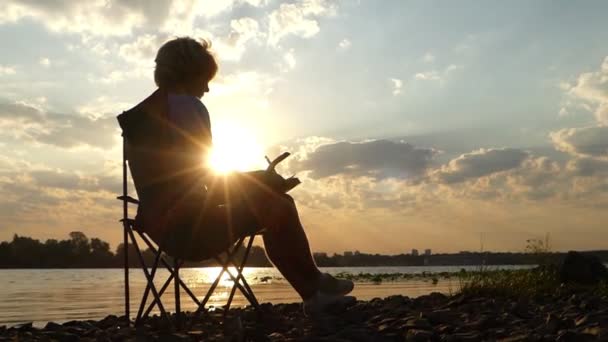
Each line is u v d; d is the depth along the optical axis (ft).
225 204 13.19
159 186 12.96
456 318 15.88
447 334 13.20
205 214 13.00
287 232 13.97
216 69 14.01
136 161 13.25
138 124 13.15
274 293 52.95
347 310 16.47
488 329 14.02
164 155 12.84
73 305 44.24
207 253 13.73
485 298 22.33
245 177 13.29
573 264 31.42
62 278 164.96
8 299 54.80
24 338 15.16
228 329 14.37
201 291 62.18
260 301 40.88
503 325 14.47
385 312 17.67
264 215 13.48
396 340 12.96
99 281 128.26
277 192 13.62
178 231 13.20
